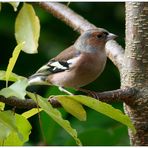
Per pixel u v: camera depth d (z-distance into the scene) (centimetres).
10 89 620
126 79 991
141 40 979
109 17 1586
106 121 1216
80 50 1223
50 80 1191
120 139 1080
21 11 973
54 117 666
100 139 1069
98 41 1224
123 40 1569
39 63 1517
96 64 1220
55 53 1498
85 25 1234
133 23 989
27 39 947
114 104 1287
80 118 730
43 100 671
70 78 1197
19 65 1524
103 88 1495
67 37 1524
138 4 984
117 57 1057
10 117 667
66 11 1245
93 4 1589
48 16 1517
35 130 1363
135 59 980
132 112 972
